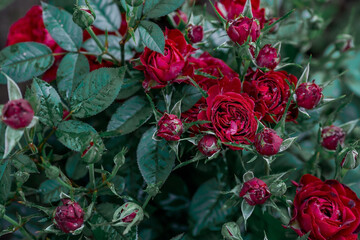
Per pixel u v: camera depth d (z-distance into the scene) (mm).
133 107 437
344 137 472
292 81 433
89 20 409
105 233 406
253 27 411
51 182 456
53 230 399
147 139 431
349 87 624
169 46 417
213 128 409
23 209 516
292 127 481
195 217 494
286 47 564
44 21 458
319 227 400
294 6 606
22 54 449
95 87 407
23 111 347
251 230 463
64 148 493
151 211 476
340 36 583
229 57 495
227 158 486
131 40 472
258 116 416
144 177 419
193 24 461
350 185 492
